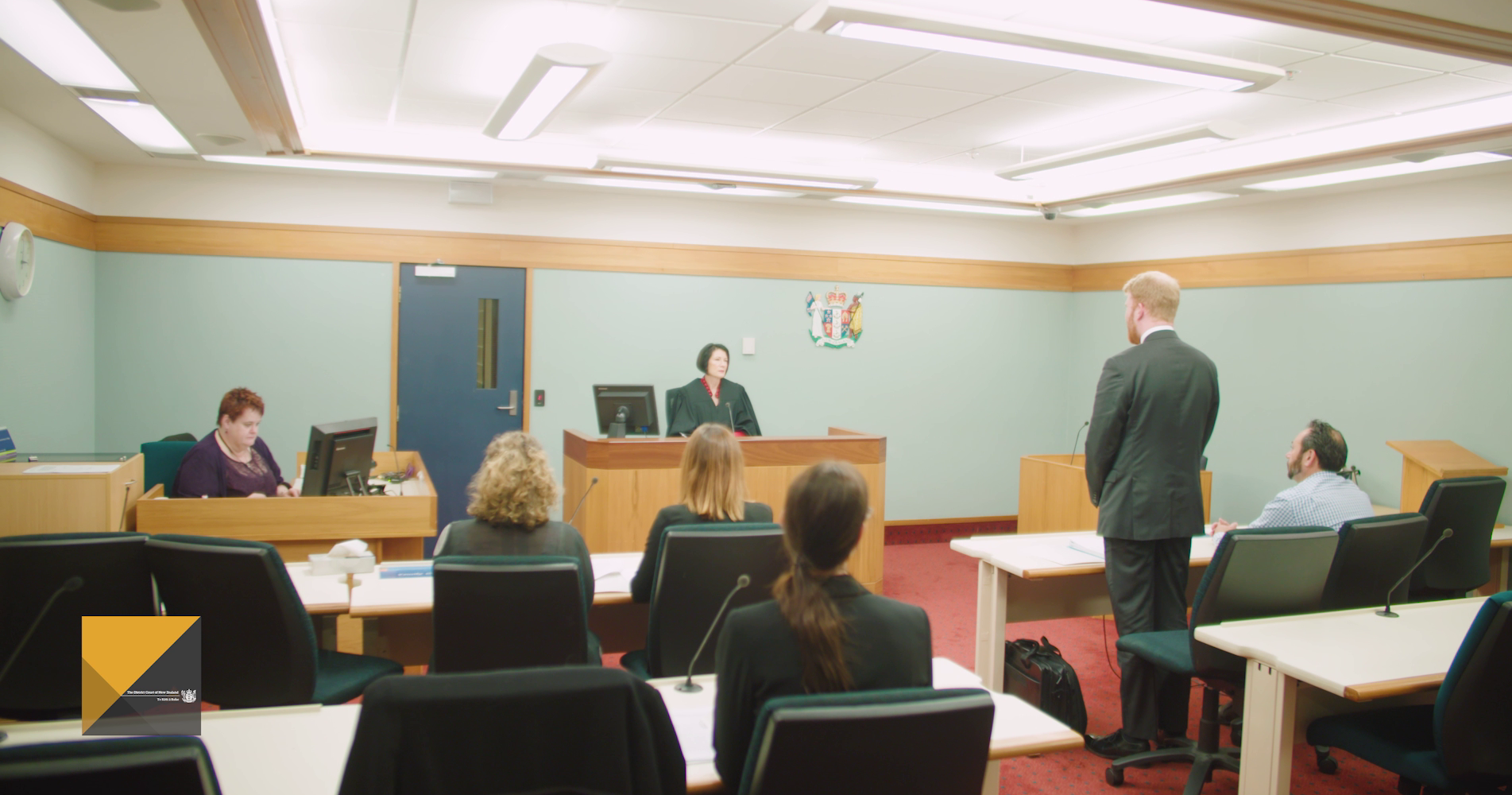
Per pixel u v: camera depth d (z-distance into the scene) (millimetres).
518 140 4480
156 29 2811
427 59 3672
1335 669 2074
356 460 3832
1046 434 7602
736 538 2334
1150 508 2855
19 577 2027
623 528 4355
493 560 2070
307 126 4863
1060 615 3387
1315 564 2590
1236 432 6156
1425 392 5102
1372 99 3943
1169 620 3002
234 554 2033
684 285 6531
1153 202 5945
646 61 3674
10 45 3041
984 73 3744
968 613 4926
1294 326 5793
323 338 5832
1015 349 7465
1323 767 3045
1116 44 2961
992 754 1606
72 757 964
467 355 6102
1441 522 3578
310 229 5762
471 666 2111
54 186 4746
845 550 1427
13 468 3219
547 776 1126
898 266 7074
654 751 1197
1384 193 5293
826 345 6902
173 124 4105
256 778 1422
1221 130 3865
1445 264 5004
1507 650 1896
